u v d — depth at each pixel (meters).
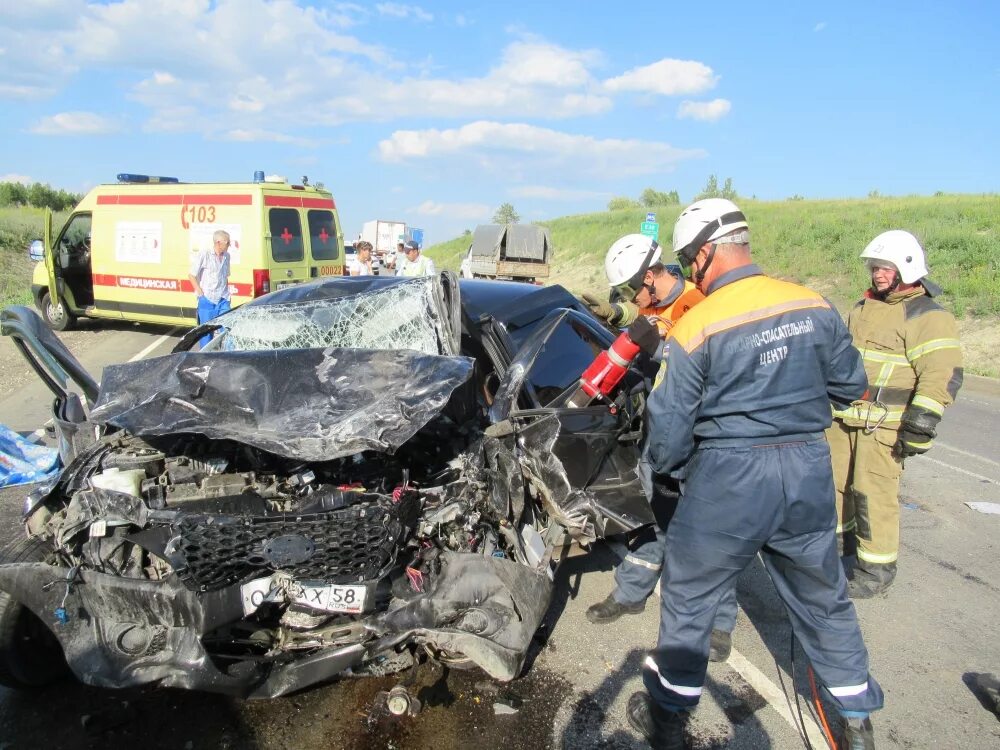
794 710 3.07
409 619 2.68
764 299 2.48
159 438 3.16
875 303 3.99
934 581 4.31
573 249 34.38
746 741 2.87
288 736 2.79
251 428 2.75
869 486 3.98
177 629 2.62
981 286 14.50
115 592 2.61
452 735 2.83
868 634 3.70
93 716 2.80
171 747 2.71
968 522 5.25
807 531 2.54
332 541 2.68
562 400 3.52
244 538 2.61
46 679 3.00
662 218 38.03
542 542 3.07
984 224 19.64
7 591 2.64
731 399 2.47
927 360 3.68
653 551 3.61
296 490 2.95
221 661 2.69
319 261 11.43
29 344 3.85
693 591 2.64
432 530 2.95
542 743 2.81
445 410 3.52
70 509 2.74
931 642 3.63
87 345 10.68
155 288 11.07
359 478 3.08
